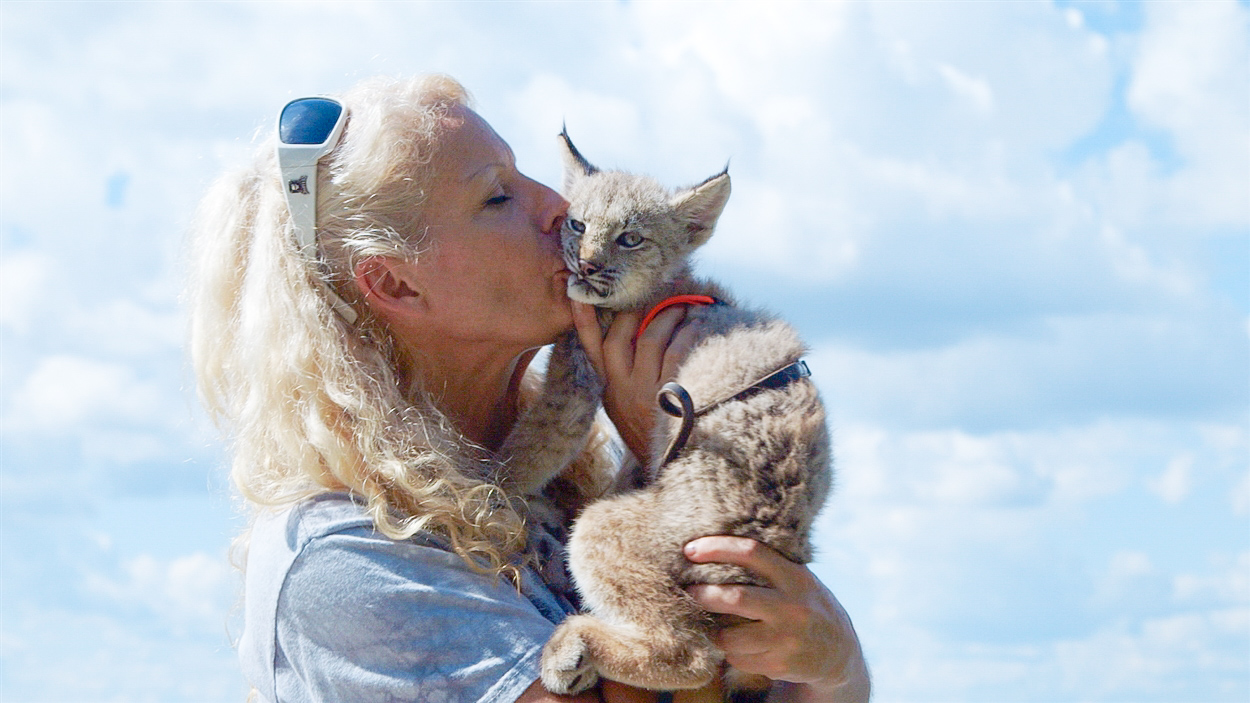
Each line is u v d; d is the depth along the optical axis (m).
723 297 1.90
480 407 1.82
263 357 1.67
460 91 1.77
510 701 1.55
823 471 1.70
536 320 1.75
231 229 1.77
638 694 1.62
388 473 1.63
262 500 1.66
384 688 1.56
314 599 1.58
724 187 1.97
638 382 1.76
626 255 1.87
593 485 1.88
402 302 1.71
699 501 1.66
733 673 1.68
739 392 1.69
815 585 1.65
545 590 1.68
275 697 1.60
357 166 1.68
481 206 1.72
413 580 1.58
